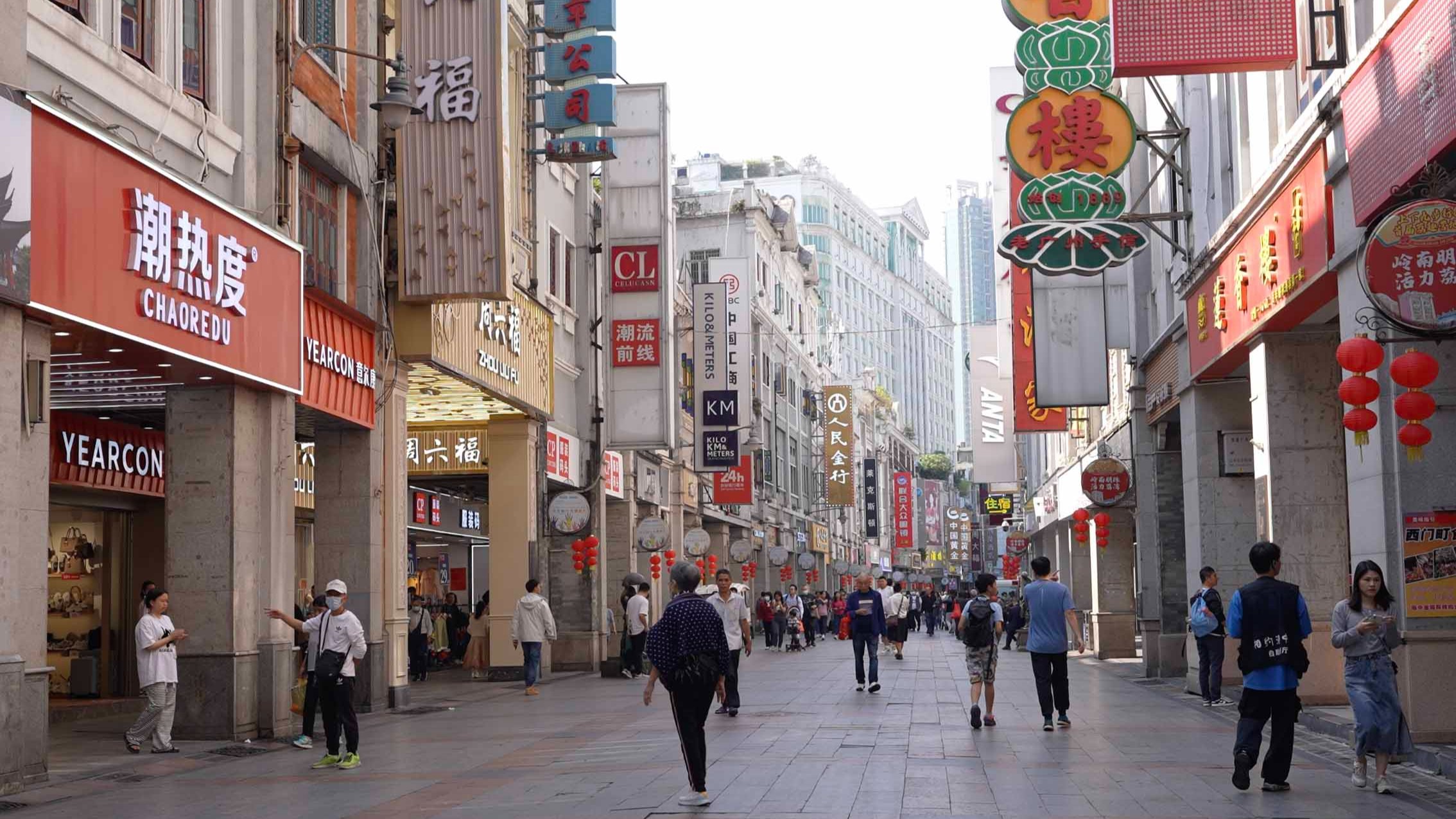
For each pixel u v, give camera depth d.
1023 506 61.44
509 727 17.28
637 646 28.30
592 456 32.03
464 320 22.28
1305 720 16.08
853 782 11.22
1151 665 26.19
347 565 19.67
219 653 15.73
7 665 11.38
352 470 19.77
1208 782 11.04
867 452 95.31
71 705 19.25
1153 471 26.52
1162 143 25.12
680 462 42.56
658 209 32.34
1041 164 18.86
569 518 28.48
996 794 10.46
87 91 13.17
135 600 21.30
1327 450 17.53
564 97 25.58
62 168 12.12
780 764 12.45
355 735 13.33
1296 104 16.50
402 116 16.77
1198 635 18.39
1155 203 25.83
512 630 25.36
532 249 27.44
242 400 16.08
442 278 19.73
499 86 19.80
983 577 15.71
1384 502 13.03
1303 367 17.62
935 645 45.22
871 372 107.25
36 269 11.70
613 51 25.55
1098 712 17.86
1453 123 10.68
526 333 25.91
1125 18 16.05
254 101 16.64
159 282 13.65
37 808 10.80
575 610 31.14
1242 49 15.95
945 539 124.06
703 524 49.88
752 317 57.47
